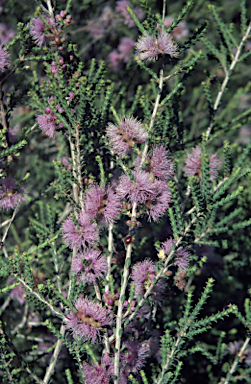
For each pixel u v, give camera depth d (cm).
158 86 49
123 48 84
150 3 82
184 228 47
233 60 59
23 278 49
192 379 61
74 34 83
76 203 50
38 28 51
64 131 51
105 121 53
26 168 77
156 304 52
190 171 50
